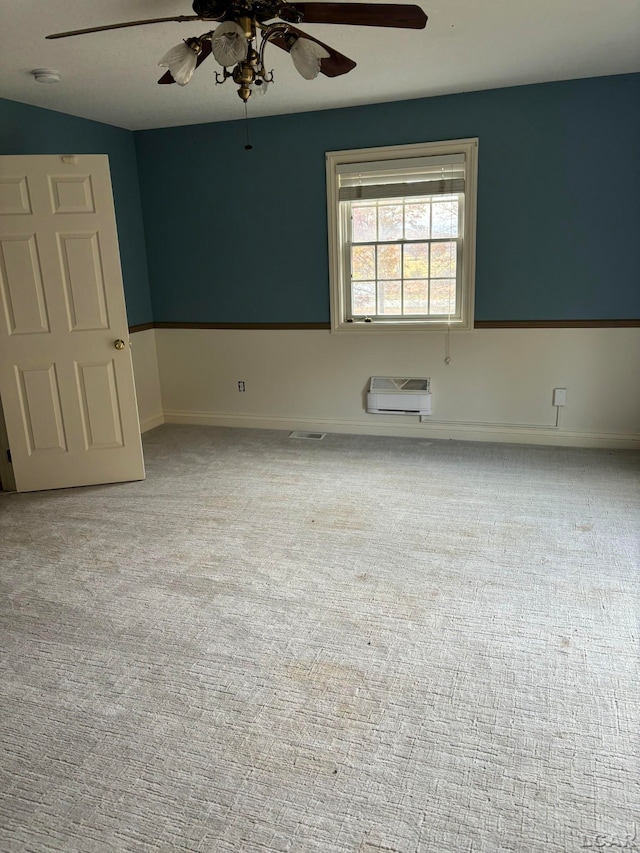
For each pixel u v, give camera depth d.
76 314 3.84
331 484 3.99
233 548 3.15
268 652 2.32
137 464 4.12
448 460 4.38
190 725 1.98
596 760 1.79
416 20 2.19
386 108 4.45
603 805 1.65
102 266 3.81
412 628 2.44
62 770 1.82
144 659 2.30
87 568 2.98
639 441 4.48
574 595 2.63
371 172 4.60
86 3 2.61
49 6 2.63
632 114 4.02
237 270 5.15
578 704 2.01
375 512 3.54
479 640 2.36
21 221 3.65
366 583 2.78
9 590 2.80
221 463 4.47
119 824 1.64
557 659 2.23
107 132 4.84
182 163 5.07
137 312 5.29
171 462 4.52
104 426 4.02
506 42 3.28
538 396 4.62
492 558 2.97
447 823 1.61
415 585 2.75
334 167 4.67
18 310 3.77
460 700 2.05
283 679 2.18
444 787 1.72
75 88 3.80
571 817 1.61
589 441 4.58
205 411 5.54
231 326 5.27
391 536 3.23
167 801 1.70
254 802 1.69
